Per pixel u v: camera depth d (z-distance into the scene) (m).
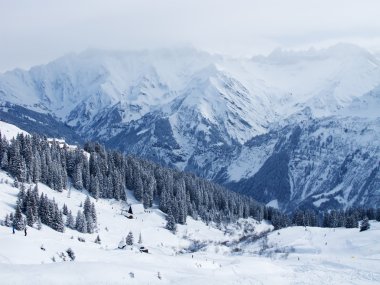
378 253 143.38
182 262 117.00
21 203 170.75
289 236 185.38
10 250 97.75
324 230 184.25
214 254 164.38
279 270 113.81
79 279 74.50
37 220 160.50
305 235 181.38
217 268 112.94
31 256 97.62
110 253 115.88
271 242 183.25
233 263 125.12
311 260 134.50
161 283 80.25
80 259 105.25
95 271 79.06
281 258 145.12
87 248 118.88
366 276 105.19
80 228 178.75
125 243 150.12
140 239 174.00
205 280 85.50
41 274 73.19
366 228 174.25
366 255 143.25
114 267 83.25
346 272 110.75
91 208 192.38
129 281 78.62
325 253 153.62
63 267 78.44
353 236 165.88
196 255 156.38
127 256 112.81
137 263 106.25
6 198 179.25
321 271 112.06
